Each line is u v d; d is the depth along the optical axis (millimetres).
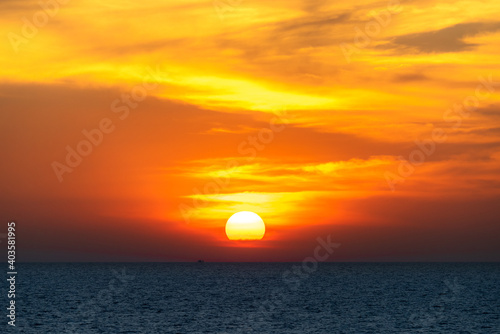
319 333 77812
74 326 82625
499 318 94125
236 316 94562
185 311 101688
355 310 104438
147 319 90312
